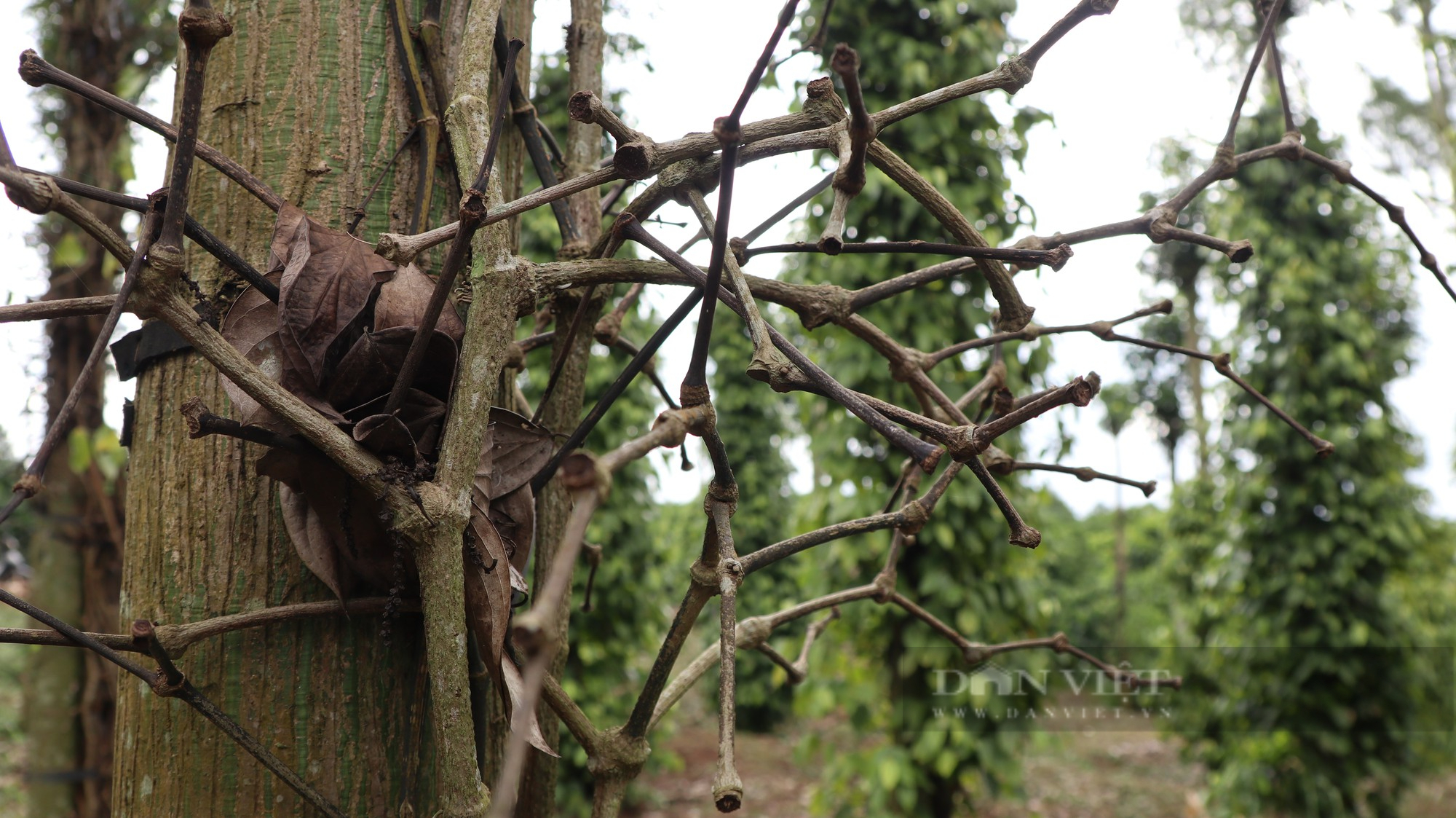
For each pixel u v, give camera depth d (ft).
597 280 2.68
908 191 2.78
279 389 2.30
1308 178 16.67
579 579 17.67
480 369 2.45
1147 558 43.45
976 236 2.86
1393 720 16.37
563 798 17.43
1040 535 2.32
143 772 3.01
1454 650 18.31
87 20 11.02
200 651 3.00
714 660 3.44
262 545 3.05
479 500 2.70
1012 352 12.57
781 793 23.81
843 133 2.40
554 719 3.69
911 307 12.51
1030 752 18.10
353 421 2.50
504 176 3.71
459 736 2.36
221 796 2.94
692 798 23.47
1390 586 16.98
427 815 3.10
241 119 3.29
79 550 10.67
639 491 18.54
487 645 2.59
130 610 3.15
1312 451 16.16
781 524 31.24
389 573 2.80
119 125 11.20
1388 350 16.93
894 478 13.10
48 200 2.04
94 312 2.48
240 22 3.35
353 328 2.60
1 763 21.59
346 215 3.22
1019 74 2.43
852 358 12.78
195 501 3.09
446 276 2.24
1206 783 22.11
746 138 2.50
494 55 3.52
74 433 10.16
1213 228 17.80
